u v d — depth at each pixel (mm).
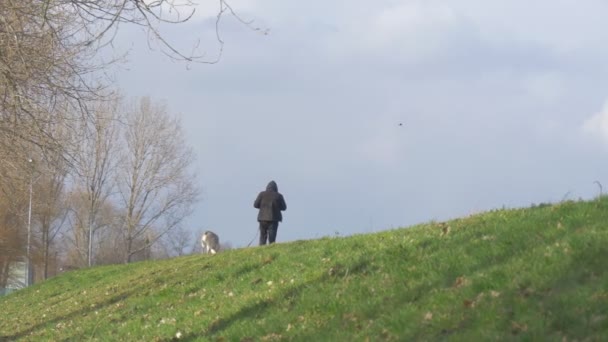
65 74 22531
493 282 14719
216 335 19047
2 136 23797
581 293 12859
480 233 19219
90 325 27328
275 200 40281
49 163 24859
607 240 14570
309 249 26438
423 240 20484
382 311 15969
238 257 32156
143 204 91188
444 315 14172
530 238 16719
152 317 24562
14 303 49062
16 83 21781
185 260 41656
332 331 15977
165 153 91438
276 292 20719
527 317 12727
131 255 91938
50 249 105625
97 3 19688
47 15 20500
